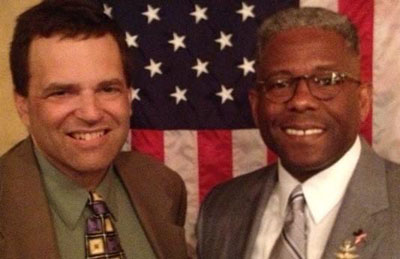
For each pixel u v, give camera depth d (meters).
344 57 1.21
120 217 1.22
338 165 1.25
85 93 1.05
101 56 1.05
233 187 1.46
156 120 1.96
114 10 1.94
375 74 1.88
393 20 1.87
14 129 1.93
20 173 1.13
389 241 1.16
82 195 1.13
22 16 1.07
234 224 1.39
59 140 1.06
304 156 1.22
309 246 1.23
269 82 1.23
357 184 1.24
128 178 1.27
